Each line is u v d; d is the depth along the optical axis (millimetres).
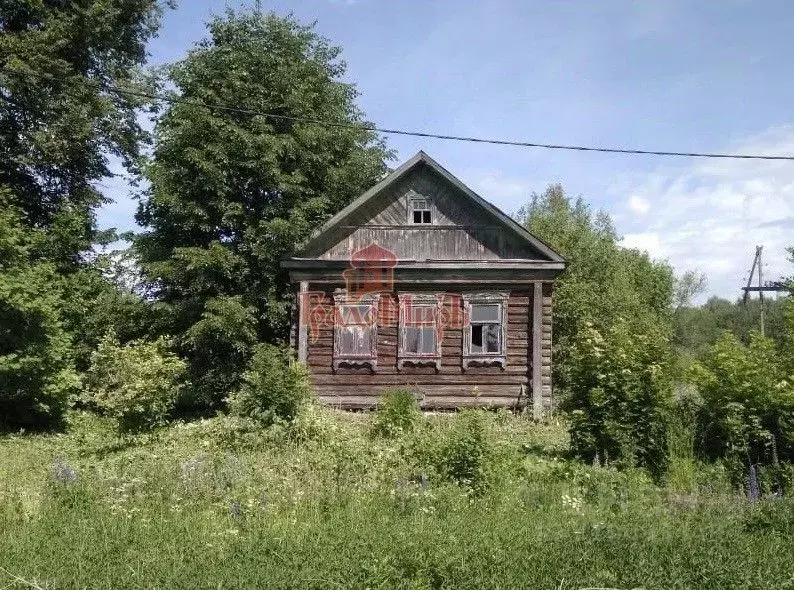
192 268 21094
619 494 10773
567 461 12883
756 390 12672
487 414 18062
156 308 21656
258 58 23109
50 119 23219
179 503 9898
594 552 7074
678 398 14031
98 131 24500
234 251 22031
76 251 23109
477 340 21703
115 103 24828
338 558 6973
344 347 21141
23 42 22422
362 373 20984
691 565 6723
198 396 21672
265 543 7695
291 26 24156
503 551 7148
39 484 10516
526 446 14062
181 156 22016
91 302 21938
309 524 8719
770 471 11867
